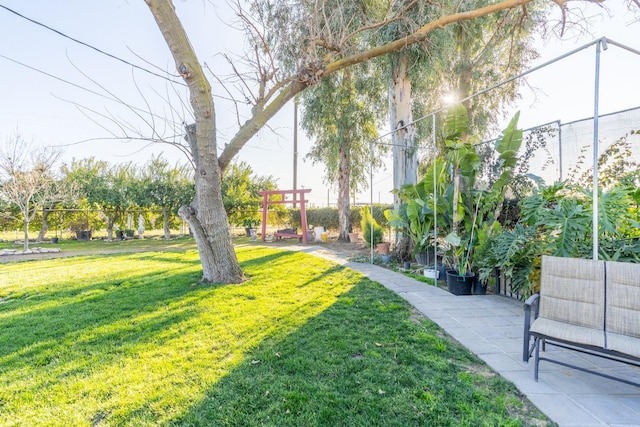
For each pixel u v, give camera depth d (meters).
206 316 3.83
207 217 5.52
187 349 2.97
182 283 5.67
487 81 9.75
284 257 8.84
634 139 4.64
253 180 19.17
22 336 3.35
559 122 5.48
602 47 2.95
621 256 3.51
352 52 8.02
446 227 6.24
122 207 16.38
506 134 5.16
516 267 4.34
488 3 7.87
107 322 3.74
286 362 2.68
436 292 5.09
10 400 2.21
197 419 1.98
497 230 5.32
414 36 6.11
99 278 6.36
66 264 8.56
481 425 1.90
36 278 6.51
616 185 4.32
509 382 2.41
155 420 1.98
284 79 5.94
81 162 16.53
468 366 2.66
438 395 2.21
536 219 4.28
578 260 2.71
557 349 2.98
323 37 6.06
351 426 1.91
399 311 4.08
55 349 3.02
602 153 4.97
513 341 3.18
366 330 3.40
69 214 17.02
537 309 2.85
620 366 2.67
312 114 11.77
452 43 7.62
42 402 2.18
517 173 6.12
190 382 2.40
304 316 3.82
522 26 7.95
